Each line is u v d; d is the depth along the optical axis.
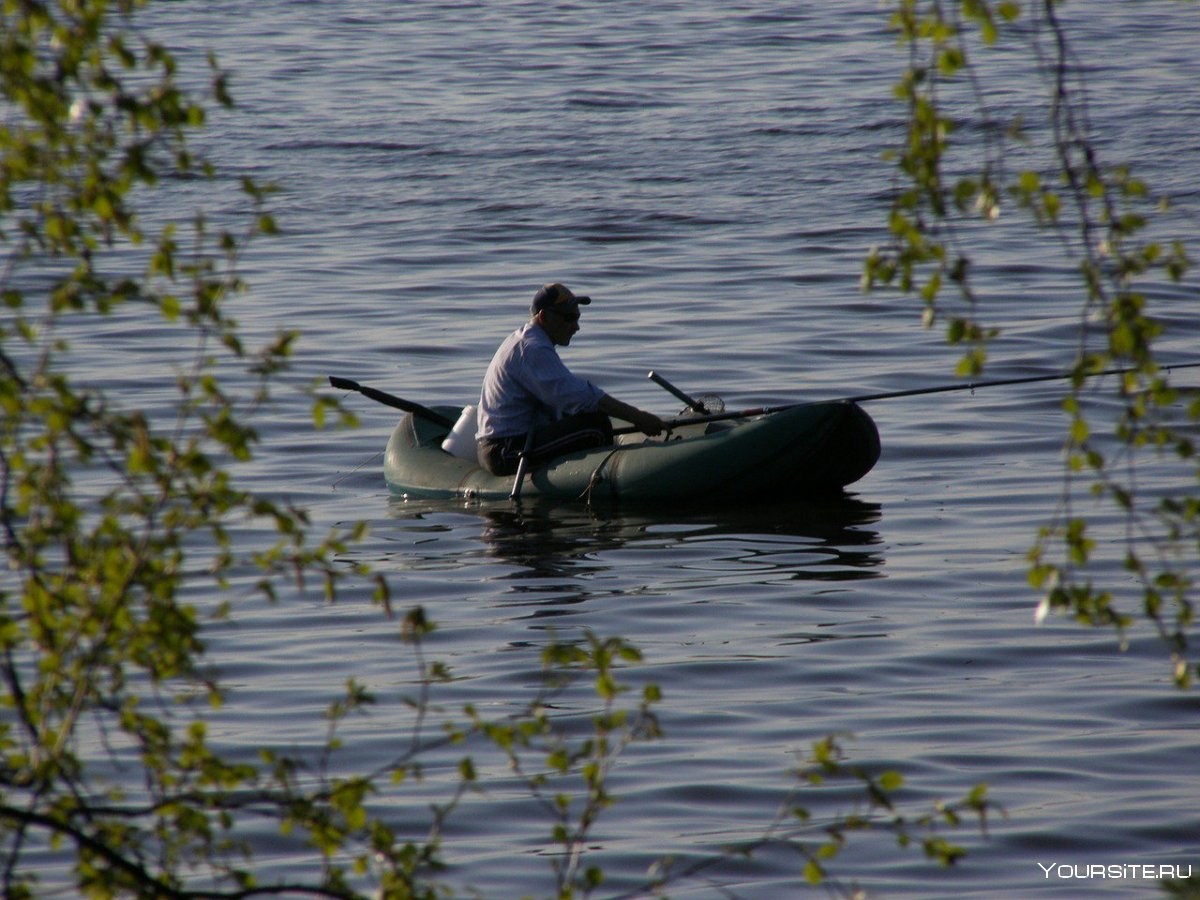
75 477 27.78
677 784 17.28
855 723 18.97
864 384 38.09
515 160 68.81
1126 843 15.84
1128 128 71.56
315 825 10.27
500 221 58.53
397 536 28.41
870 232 55.34
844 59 92.81
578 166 67.50
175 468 9.80
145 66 10.04
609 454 31.28
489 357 41.59
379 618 23.33
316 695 20.00
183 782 10.45
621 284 49.25
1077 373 9.74
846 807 16.75
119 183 9.94
